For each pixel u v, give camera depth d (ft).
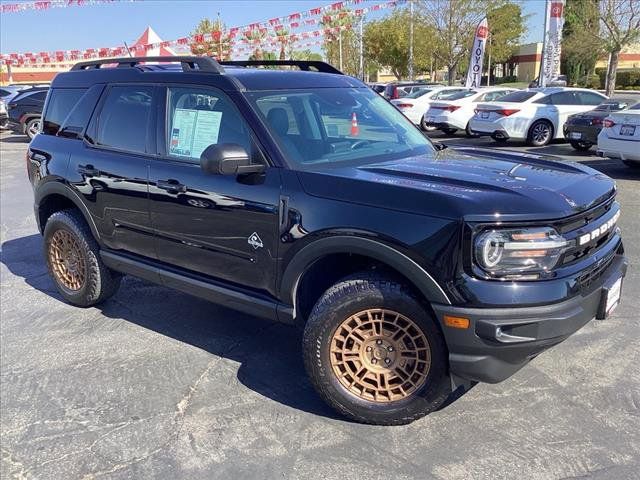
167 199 12.59
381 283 9.84
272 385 11.96
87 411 11.23
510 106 49.52
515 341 8.99
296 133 11.62
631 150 31.94
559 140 51.93
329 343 10.25
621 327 13.89
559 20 63.00
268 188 10.88
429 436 10.11
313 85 13.07
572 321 9.14
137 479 9.34
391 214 9.46
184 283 12.94
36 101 62.28
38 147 16.25
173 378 12.32
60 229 15.85
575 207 9.34
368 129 12.84
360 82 14.80
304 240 10.34
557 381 11.66
